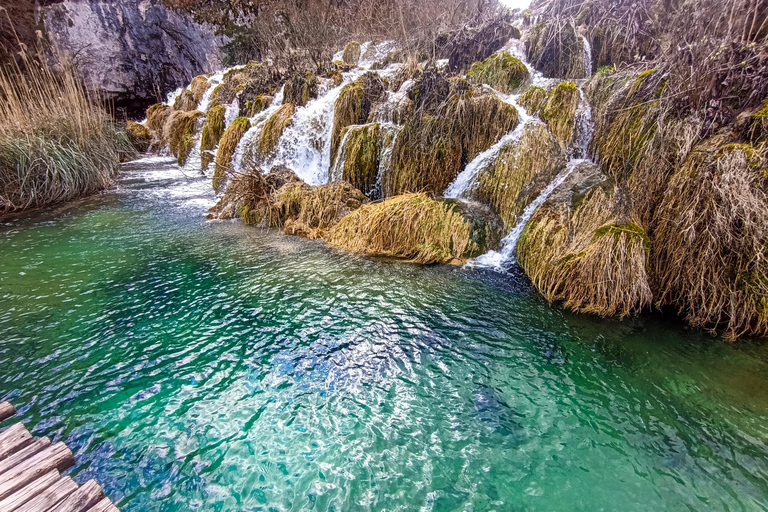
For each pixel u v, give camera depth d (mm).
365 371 3131
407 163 6402
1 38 10477
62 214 6898
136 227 6387
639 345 3482
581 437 2557
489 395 2910
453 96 6430
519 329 3713
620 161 4922
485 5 11609
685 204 3922
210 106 12188
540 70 7836
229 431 2537
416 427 2621
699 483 2246
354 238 5703
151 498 2094
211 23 16031
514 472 2314
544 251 4594
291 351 3340
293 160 8367
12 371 2998
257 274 4773
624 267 3912
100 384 2896
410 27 12062
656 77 4859
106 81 13172
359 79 8188
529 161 5570
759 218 3410
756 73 3973
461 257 5246
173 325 3676
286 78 11039
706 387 2982
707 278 3736
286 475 2258
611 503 2131
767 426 2631
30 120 7789
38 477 1888
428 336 3594
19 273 4637
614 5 7531
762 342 3480
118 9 13117
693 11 5094
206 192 8672
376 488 2199
